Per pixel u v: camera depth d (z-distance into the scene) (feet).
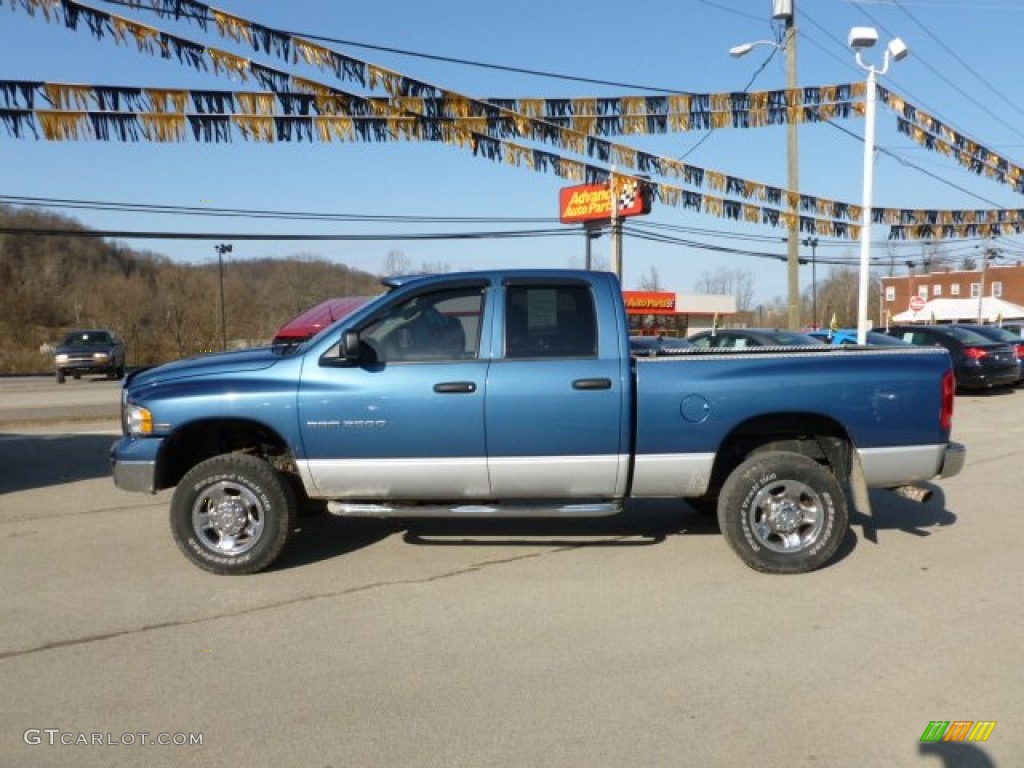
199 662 12.46
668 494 16.67
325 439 16.24
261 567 16.67
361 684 11.69
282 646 13.07
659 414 16.21
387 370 16.21
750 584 15.90
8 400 62.85
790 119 43.19
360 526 20.56
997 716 10.57
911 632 13.41
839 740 10.03
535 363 16.19
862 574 16.44
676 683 11.63
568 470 16.31
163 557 18.01
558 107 35.96
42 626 13.96
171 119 29.55
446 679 11.84
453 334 16.56
